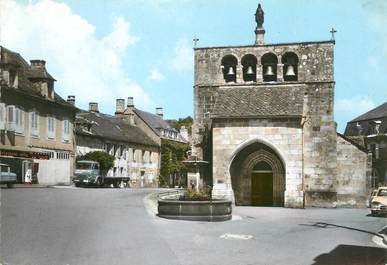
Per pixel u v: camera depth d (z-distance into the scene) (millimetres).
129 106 69812
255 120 31047
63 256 12000
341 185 31625
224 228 18453
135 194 30250
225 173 31062
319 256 13625
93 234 14852
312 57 32312
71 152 42719
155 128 71625
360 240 17047
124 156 57312
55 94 41531
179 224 18625
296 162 30500
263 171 31969
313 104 31953
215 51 33625
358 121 60344
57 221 16547
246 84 32812
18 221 15852
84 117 53375
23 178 34094
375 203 25531
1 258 11391
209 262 12266
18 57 38438
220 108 31672
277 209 29000
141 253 12820
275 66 33094
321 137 31562
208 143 33000
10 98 33094
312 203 31188
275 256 13383
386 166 54875
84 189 33438
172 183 71562
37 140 36875
